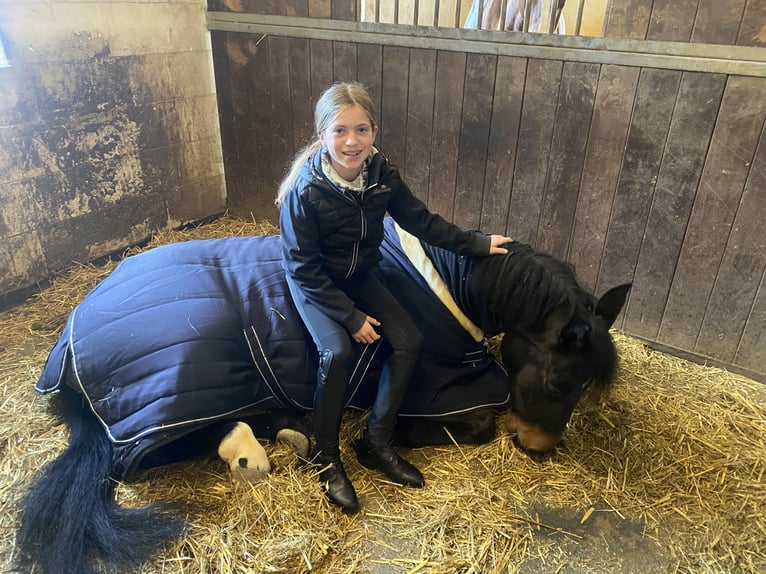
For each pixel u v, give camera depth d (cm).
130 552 139
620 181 224
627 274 237
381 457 168
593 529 158
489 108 244
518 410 165
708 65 192
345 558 148
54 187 263
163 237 320
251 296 171
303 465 169
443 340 176
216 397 157
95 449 155
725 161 201
